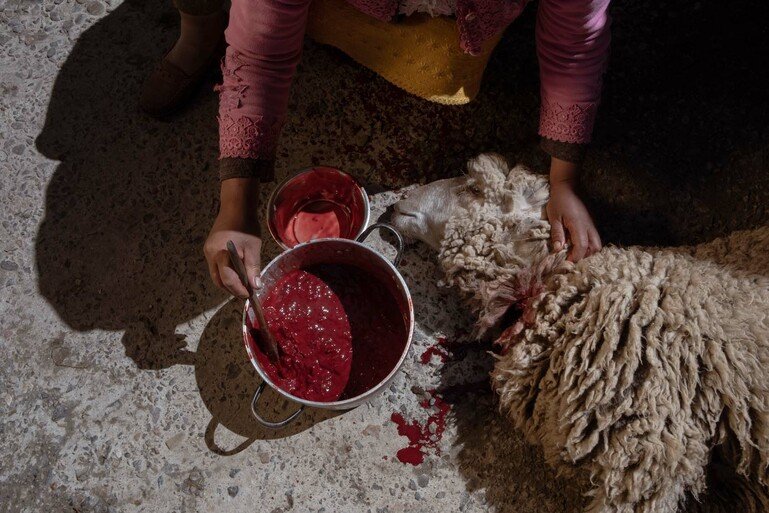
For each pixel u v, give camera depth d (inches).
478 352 86.8
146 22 100.0
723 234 89.4
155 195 93.8
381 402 85.0
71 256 91.7
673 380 66.8
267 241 91.7
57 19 100.3
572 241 76.0
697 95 94.4
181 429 84.8
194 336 88.2
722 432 67.5
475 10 67.4
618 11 98.3
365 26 80.0
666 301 69.4
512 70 96.9
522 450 82.4
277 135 72.4
